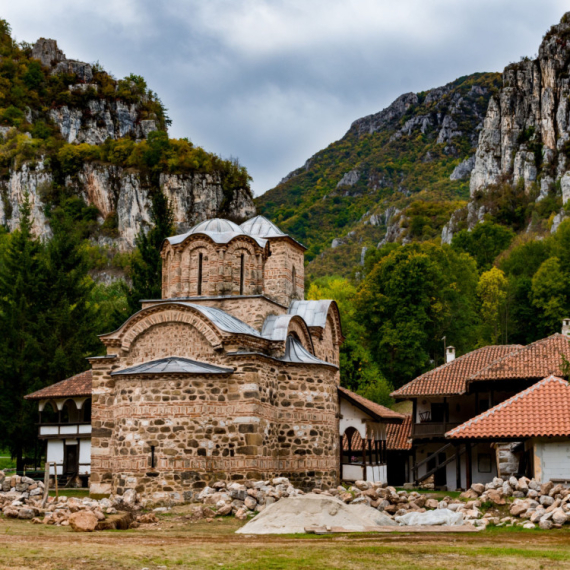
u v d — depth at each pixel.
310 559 17.58
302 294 44.12
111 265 150.25
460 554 18.36
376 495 26.81
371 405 43.66
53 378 55.97
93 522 22.41
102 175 177.12
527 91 177.25
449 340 78.56
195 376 31.41
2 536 20.42
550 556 18.12
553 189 156.38
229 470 30.97
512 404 30.94
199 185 175.38
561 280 88.25
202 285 37.91
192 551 18.41
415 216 171.12
